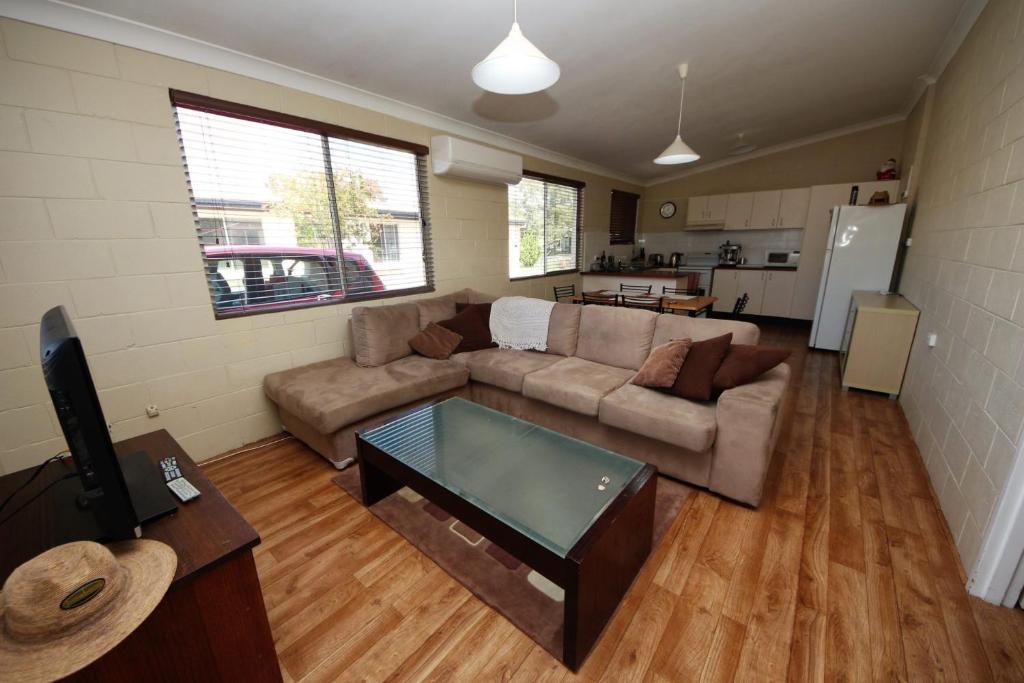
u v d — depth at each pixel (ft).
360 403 7.30
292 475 7.38
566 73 9.50
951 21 8.80
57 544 2.96
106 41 6.14
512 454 5.92
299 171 8.70
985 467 5.03
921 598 4.63
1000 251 5.63
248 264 8.20
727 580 4.95
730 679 3.83
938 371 7.64
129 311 6.81
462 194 12.37
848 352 10.89
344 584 5.01
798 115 14.52
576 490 5.00
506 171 12.52
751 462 6.02
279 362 8.82
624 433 7.38
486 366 9.22
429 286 11.80
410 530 5.91
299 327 9.05
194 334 7.55
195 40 6.83
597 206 19.15
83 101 6.05
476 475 5.39
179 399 7.51
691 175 21.47
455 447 6.12
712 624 4.39
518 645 4.22
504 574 5.11
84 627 2.32
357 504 6.54
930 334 8.43
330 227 9.41
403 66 8.48
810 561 5.21
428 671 3.96
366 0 6.34
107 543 3.00
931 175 10.64
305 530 5.96
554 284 17.13
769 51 9.57
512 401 9.16
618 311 9.17
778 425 6.70
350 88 9.12
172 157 6.95
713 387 6.86
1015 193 5.39
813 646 4.11
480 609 4.66
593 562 3.86
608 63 9.27
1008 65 6.15
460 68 8.79
